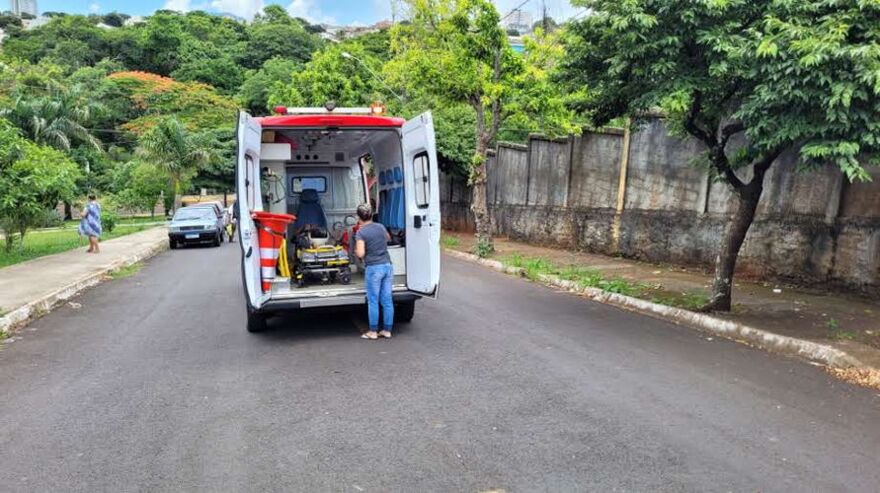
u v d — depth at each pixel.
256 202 7.66
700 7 6.67
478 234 17.86
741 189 8.41
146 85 64.12
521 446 4.39
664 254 14.16
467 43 16.48
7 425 4.96
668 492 3.71
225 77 74.69
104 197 44.03
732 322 7.90
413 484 3.85
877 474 3.92
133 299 11.26
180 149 42.62
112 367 6.66
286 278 7.86
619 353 6.93
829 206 10.08
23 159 15.70
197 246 24.69
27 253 17.81
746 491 3.72
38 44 76.06
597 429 4.69
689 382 5.84
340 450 4.38
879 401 5.29
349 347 7.34
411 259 8.30
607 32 7.55
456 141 25.89
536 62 17.00
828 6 6.21
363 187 10.93
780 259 10.97
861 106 5.91
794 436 4.53
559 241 18.94
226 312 9.77
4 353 7.37
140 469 4.12
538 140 20.25
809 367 6.34
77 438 4.66
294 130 8.28
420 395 5.54
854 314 8.41
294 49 82.75
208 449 4.43
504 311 9.50
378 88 31.80
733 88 7.71
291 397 5.55
